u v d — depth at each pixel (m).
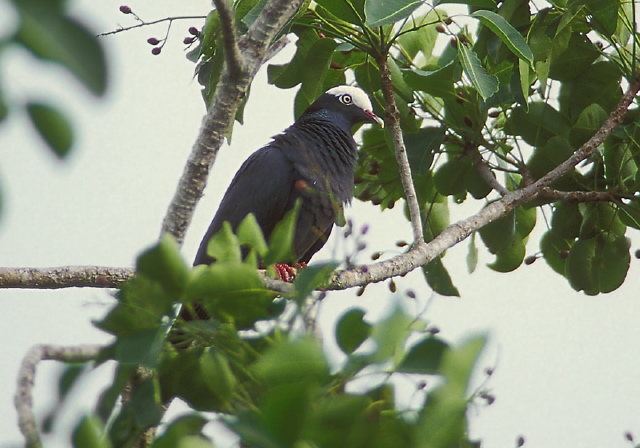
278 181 12.43
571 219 12.32
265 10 9.09
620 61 11.81
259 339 5.34
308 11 11.14
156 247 4.94
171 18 10.50
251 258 5.76
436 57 12.76
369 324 4.69
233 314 5.38
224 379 5.06
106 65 2.76
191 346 5.80
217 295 5.25
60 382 4.64
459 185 12.38
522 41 9.90
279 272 10.88
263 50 9.05
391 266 9.70
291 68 11.91
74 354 5.02
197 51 11.16
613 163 11.90
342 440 4.23
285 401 4.07
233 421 4.11
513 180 13.14
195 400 5.42
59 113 2.85
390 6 9.44
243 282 5.19
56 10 2.74
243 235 5.89
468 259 12.61
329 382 4.36
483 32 11.64
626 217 12.12
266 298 5.32
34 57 2.73
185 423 4.70
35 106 2.83
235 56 8.58
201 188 8.88
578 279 12.48
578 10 10.66
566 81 11.93
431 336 4.29
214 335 5.25
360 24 10.42
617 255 12.37
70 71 2.73
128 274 8.92
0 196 2.98
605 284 12.47
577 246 12.41
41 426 4.49
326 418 4.21
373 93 12.11
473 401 4.49
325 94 13.62
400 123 11.88
